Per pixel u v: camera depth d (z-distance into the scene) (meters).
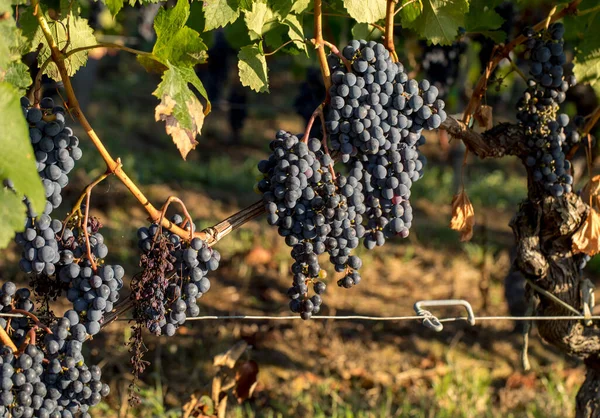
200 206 9.64
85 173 9.74
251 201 10.38
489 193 11.42
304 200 2.26
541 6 5.12
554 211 3.10
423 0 2.77
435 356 6.21
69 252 2.16
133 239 8.05
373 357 6.13
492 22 3.24
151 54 2.13
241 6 2.35
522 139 3.03
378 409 5.44
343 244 2.31
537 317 3.25
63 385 2.15
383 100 2.34
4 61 1.80
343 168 7.50
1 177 1.61
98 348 5.66
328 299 7.06
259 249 7.89
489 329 6.70
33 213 2.03
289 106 15.83
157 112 2.05
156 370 5.59
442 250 8.85
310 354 6.11
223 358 4.10
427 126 2.43
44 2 2.83
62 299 6.23
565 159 3.23
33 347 2.11
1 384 2.04
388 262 8.27
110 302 2.19
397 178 2.40
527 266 3.22
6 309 2.21
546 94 2.99
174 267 2.23
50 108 2.15
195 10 3.14
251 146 13.66
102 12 7.04
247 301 6.95
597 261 8.50
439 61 4.64
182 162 11.63
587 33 3.12
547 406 5.53
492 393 5.81
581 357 3.47
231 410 5.25
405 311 7.02
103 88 15.70
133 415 5.04
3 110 1.60
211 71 12.53
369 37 3.12
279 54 3.18
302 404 5.42
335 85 2.34
